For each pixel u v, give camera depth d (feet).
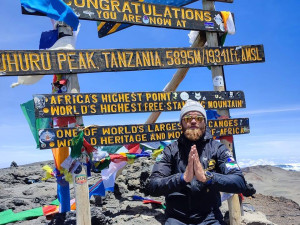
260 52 11.47
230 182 5.55
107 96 8.95
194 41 11.71
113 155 9.71
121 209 11.23
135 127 9.30
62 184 9.28
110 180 11.24
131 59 9.43
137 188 14.29
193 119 6.05
